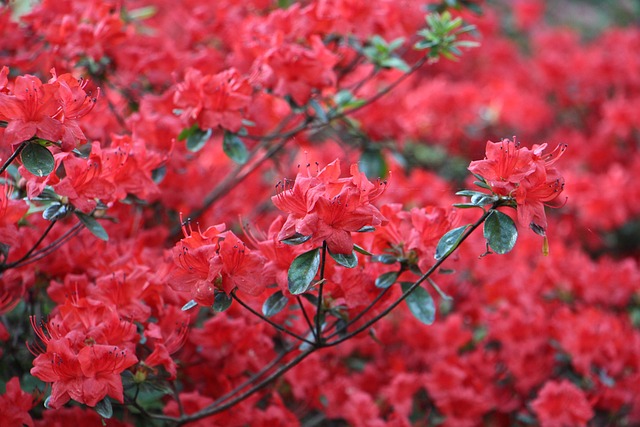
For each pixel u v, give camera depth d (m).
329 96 2.62
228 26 2.81
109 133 2.36
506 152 1.56
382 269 1.87
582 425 2.42
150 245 2.42
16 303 2.01
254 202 3.34
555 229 3.83
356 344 2.74
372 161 2.94
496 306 3.02
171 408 2.07
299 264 1.56
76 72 2.64
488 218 1.58
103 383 1.60
